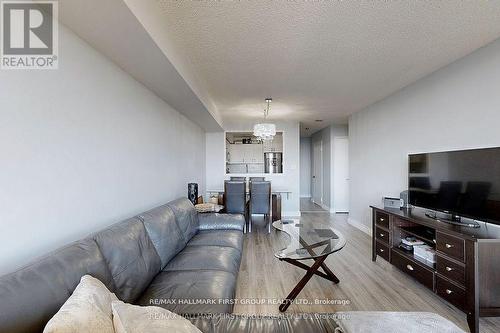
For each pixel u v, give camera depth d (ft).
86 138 5.57
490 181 6.70
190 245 8.09
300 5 5.76
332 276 8.56
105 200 6.29
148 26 5.22
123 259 4.90
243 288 8.23
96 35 5.29
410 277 9.06
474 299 6.16
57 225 4.68
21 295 2.75
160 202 10.18
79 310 2.68
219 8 5.84
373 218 10.75
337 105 14.56
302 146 31.94
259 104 14.44
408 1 5.64
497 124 7.35
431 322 3.54
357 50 7.97
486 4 5.76
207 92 12.20
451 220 7.97
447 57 8.46
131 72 7.42
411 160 9.71
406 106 11.30
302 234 9.91
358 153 15.97
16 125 3.91
